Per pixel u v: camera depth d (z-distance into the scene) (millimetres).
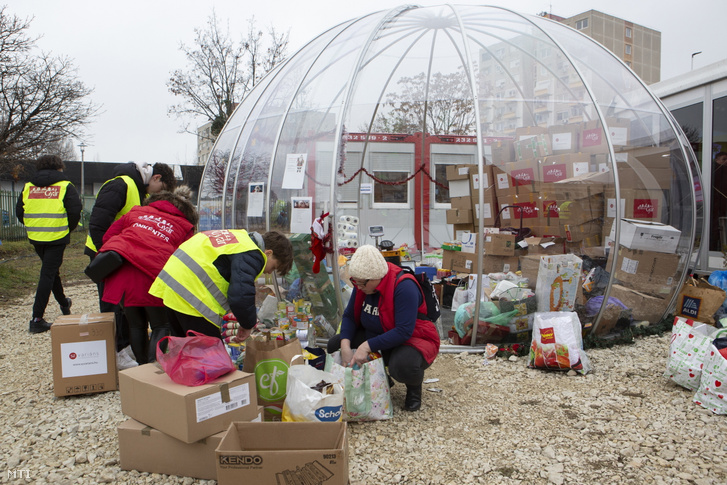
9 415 3320
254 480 2076
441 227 9242
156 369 2750
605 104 4910
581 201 4797
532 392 3541
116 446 2857
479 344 4508
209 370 2480
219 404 2449
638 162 4781
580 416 3137
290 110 5160
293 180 4809
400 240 9250
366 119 7934
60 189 5410
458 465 2602
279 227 4914
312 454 2072
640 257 4691
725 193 5781
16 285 8852
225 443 2180
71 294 8391
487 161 5570
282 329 4000
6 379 4035
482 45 6406
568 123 4996
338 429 2281
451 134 8906
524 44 5668
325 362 3238
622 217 4613
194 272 2852
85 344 3576
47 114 13602
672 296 5086
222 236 2941
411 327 3086
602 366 3986
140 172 4379
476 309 4336
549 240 5020
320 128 4773
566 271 4262
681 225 5070
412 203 9250
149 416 2504
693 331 3541
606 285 4535
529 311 4402
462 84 7672
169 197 3738
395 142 8977
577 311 4461
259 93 6160
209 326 2980
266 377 2947
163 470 2498
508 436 2906
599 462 2590
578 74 4930
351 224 6195
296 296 4738
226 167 5758
